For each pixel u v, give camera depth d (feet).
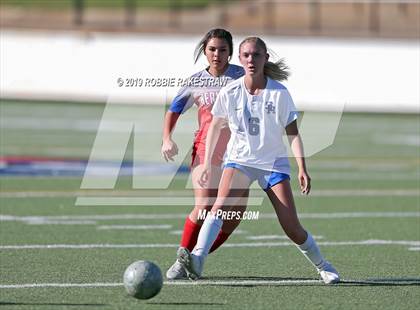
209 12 481.87
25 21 459.32
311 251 90.33
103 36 337.93
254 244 115.75
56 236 117.70
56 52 317.83
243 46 86.02
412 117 307.17
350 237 121.49
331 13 453.17
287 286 90.22
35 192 155.84
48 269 96.84
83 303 81.20
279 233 124.16
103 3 507.71
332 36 368.07
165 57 303.89
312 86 301.02
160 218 135.03
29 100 319.27
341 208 146.92
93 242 114.11
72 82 317.83
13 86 319.68
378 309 80.84
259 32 383.24
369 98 306.76
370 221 134.82
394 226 130.72
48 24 439.63
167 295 85.20
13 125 263.08
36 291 86.02
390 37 360.69
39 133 246.88
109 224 128.47
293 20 458.50
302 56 301.22
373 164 204.64
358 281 93.20
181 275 92.99
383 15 446.19
